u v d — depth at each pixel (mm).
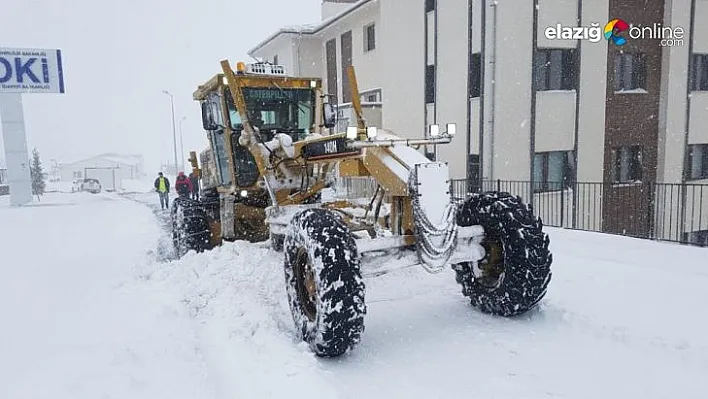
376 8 20422
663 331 3949
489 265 4582
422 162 3969
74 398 3193
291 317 4625
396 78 18000
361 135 4152
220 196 7305
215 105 6836
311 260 3701
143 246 8617
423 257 3906
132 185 60438
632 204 14703
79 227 11805
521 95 13211
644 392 3248
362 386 3400
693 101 15422
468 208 4648
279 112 6977
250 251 6188
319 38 25875
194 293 5395
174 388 3342
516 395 3242
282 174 6004
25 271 6820
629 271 5684
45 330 4410
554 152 13766
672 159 15234
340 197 6371
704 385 3314
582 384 3365
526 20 13039
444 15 15164
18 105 19078
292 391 3246
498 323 4426
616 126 14523
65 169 81250
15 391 3289
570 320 4301
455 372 3572
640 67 14797
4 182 41500
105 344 4039
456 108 14969
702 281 5234
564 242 7520
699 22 15141
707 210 15453
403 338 4172
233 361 3740
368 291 5352
